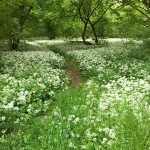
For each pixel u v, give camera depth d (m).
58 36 52.41
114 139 5.87
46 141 6.00
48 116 7.84
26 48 29.56
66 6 33.25
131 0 24.09
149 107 7.18
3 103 8.26
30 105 8.06
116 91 9.33
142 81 9.96
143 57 18.12
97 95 9.41
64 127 6.59
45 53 22.64
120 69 14.55
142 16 28.61
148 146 5.33
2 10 21.97
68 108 8.09
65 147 5.72
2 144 6.14
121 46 26.94
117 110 7.24
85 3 32.91
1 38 23.50
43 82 11.38
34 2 28.08
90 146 5.69
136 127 5.89
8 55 21.20
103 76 13.09
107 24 36.81
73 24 39.59
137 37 22.48
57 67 18.06
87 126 6.59
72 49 28.52
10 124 7.11
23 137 6.46
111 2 29.88
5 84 10.53
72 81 14.68
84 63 17.28
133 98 8.20
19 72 13.41
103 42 32.97
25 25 31.08
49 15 33.31
